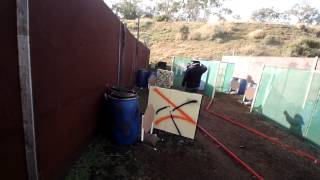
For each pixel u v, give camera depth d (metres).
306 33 39.94
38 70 2.29
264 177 4.14
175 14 62.06
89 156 3.87
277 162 4.84
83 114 3.80
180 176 3.72
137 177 3.50
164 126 5.40
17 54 2.02
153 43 34.53
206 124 6.80
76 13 3.11
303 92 6.70
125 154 4.11
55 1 2.53
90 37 3.76
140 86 11.63
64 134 3.10
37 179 2.41
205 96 12.31
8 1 1.86
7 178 2.03
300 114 6.70
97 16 4.00
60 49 2.75
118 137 4.31
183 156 4.41
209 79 12.49
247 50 30.05
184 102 5.21
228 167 4.28
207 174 3.91
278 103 7.77
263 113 8.60
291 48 28.45
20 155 2.19
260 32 36.75
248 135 6.34
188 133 5.25
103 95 4.89
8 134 1.99
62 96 2.93
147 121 4.92
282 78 7.77
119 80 6.61
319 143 5.89
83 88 3.67
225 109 9.45
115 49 5.79
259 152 5.23
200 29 39.38
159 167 3.88
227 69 14.62
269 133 6.80
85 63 3.66
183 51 31.20
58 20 2.63
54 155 2.84
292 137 6.65
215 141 5.39
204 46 33.12
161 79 11.58
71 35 3.03
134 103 4.29
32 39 2.15
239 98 12.78
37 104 2.32
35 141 2.31
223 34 37.91
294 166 4.76
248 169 4.27
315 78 6.32
